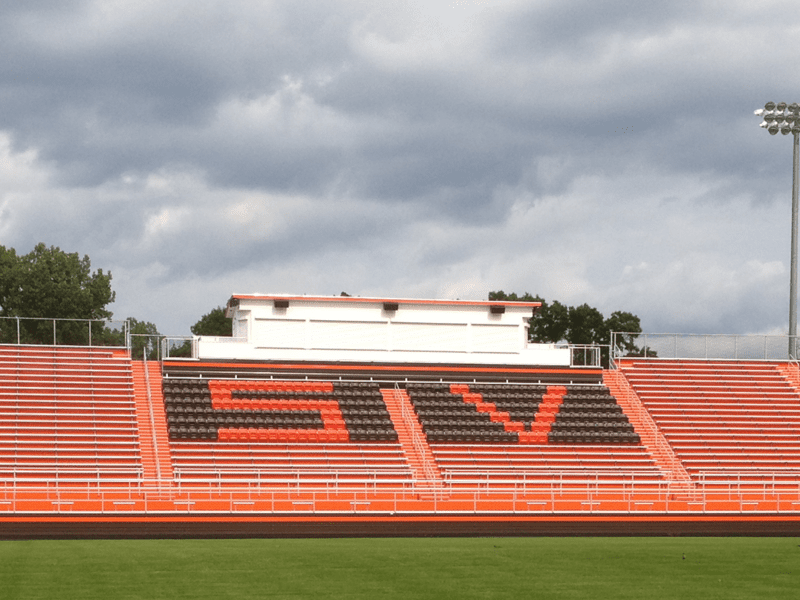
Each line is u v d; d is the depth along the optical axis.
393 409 53.78
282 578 26.66
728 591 25.81
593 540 35.72
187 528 36.59
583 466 50.75
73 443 46.75
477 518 40.09
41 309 78.81
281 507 41.94
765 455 52.97
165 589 25.08
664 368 60.50
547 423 53.75
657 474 50.41
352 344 55.47
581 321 96.38
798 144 61.12
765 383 59.88
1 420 47.38
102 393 50.94
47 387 50.44
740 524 40.16
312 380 54.44
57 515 38.22
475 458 50.53
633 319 96.56
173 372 53.03
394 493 42.94
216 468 47.00
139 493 43.12
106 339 82.06
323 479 47.34
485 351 57.25
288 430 50.69
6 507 40.06
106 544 32.97
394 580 26.59
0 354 51.75
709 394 58.28
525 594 25.12
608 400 56.50
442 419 53.09
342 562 29.31
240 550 31.64
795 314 62.00
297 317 54.97
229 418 50.69
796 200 61.41
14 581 25.88
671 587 26.25
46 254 82.25
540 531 37.94
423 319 56.53
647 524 39.78
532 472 49.03
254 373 53.84
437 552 31.66
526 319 58.16
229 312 59.25
